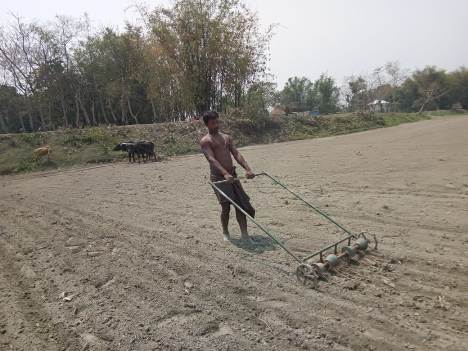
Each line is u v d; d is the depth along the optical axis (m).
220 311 4.13
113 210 8.74
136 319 4.08
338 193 8.93
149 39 30.75
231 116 28.97
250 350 3.44
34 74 38.50
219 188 5.96
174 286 4.77
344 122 34.72
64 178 15.32
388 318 3.74
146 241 6.45
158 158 20.08
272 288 4.52
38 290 4.92
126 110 46.56
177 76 30.78
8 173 18.58
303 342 3.48
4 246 6.77
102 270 5.38
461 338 3.37
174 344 3.60
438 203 7.45
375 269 4.80
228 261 5.39
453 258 4.98
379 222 6.61
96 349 3.61
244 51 30.58
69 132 22.66
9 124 47.56
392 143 19.56
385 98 86.75
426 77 86.81
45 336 3.90
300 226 6.70
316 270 4.56
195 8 29.55
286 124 30.75
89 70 41.47
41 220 8.33
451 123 35.78
